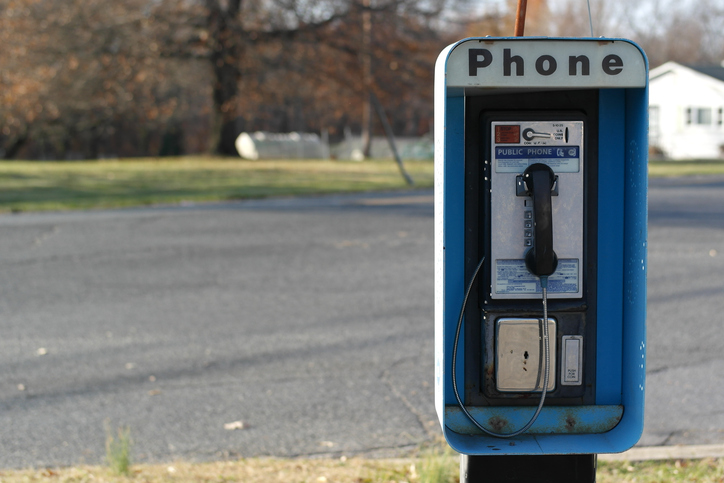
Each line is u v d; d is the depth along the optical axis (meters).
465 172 3.09
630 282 3.11
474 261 3.12
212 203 18.69
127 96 29.97
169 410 5.52
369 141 43.72
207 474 4.15
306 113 59.34
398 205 17.84
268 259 11.33
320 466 4.32
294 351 6.92
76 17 26.34
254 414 5.43
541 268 2.96
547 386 3.10
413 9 27.69
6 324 7.88
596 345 3.18
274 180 24.31
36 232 13.62
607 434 3.13
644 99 2.95
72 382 6.12
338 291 9.33
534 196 2.95
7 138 49.00
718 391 5.80
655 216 15.56
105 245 12.44
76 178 23.73
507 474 3.00
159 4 28.03
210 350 6.96
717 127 39.34
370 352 6.87
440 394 2.94
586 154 3.04
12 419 5.36
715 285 9.40
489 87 2.90
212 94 36.38
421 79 28.25
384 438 4.99
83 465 4.48
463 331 3.14
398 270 10.54
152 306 8.62
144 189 21.28
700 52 65.06
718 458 4.34
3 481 4.02
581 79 2.89
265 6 28.86
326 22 28.30
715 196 19.23
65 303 8.77
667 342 7.08
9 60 26.05
